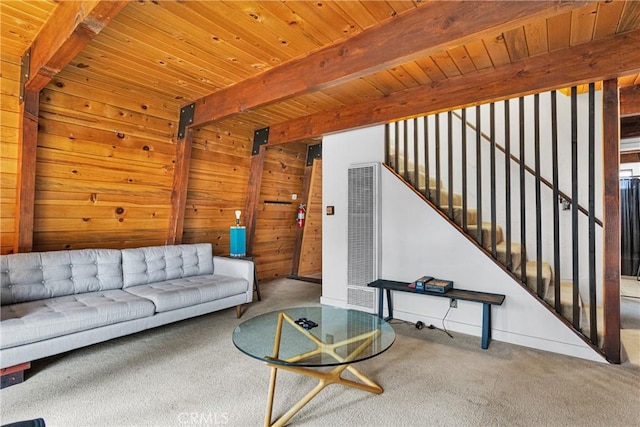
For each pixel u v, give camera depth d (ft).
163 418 5.86
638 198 18.98
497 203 12.75
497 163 12.80
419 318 11.18
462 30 6.31
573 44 8.18
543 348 8.93
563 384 7.09
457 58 8.87
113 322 8.23
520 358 8.39
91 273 9.62
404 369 7.78
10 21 7.29
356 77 8.08
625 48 7.64
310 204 19.61
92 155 10.36
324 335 6.98
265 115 13.67
